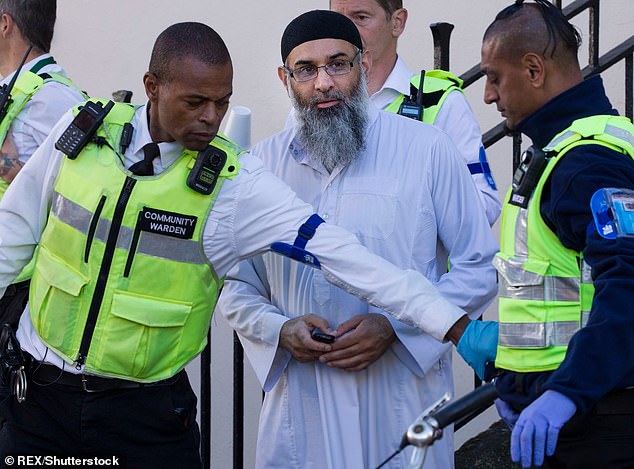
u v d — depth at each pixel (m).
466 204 6.57
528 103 5.40
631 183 4.93
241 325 6.73
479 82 10.77
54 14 7.62
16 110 7.04
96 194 5.88
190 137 5.75
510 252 5.33
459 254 6.55
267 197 5.93
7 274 6.24
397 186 6.50
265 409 6.85
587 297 5.06
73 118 6.09
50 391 6.12
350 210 6.50
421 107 7.37
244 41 11.24
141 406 6.07
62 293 5.96
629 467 5.05
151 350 5.93
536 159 5.16
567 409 4.68
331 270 6.02
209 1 11.28
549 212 5.06
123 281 5.88
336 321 6.55
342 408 6.51
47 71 7.44
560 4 8.54
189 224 5.88
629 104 9.06
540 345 5.12
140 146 5.94
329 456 6.51
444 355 6.72
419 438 4.30
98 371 5.93
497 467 8.23
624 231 4.77
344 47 6.41
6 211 6.21
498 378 5.41
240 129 7.13
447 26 8.11
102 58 11.53
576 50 5.41
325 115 6.39
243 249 6.04
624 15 10.40
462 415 4.39
